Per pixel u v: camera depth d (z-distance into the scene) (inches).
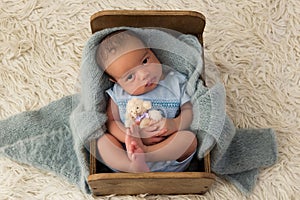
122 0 61.9
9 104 57.5
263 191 54.5
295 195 54.5
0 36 60.3
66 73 59.0
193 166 53.1
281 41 60.6
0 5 61.4
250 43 60.5
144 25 52.8
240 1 62.1
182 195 54.5
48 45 60.0
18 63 59.1
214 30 60.9
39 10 61.3
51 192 54.1
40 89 58.3
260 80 59.0
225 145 51.4
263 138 55.1
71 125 52.7
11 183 54.2
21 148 54.4
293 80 59.1
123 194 54.2
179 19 51.9
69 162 54.2
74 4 61.6
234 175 54.7
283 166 55.2
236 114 57.4
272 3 62.1
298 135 56.6
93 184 48.4
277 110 57.8
